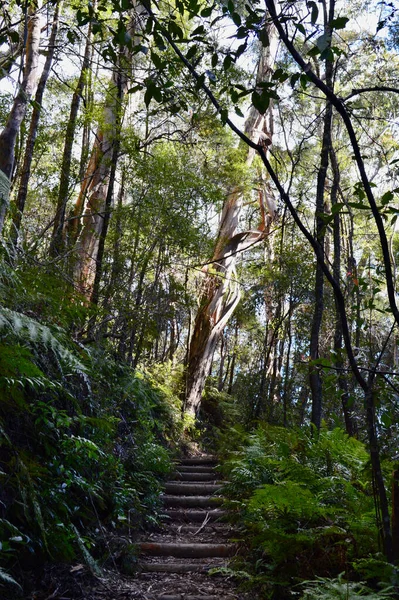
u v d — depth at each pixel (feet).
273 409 43.96
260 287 49.06
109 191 28.32
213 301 48.21
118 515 16.26
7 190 11.56
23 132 23.70
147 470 22.49
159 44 9.99
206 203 31.40
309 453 18.44
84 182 32.99
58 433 13.60
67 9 29.07
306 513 14.85
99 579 13.76
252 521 16.96
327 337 43.09
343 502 15.83
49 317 14.23
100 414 16.47
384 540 11.21
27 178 22.00
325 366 11.25
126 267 28.45
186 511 21.93
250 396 46.78
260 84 8.88
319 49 8.26
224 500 20.24
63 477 13.37
